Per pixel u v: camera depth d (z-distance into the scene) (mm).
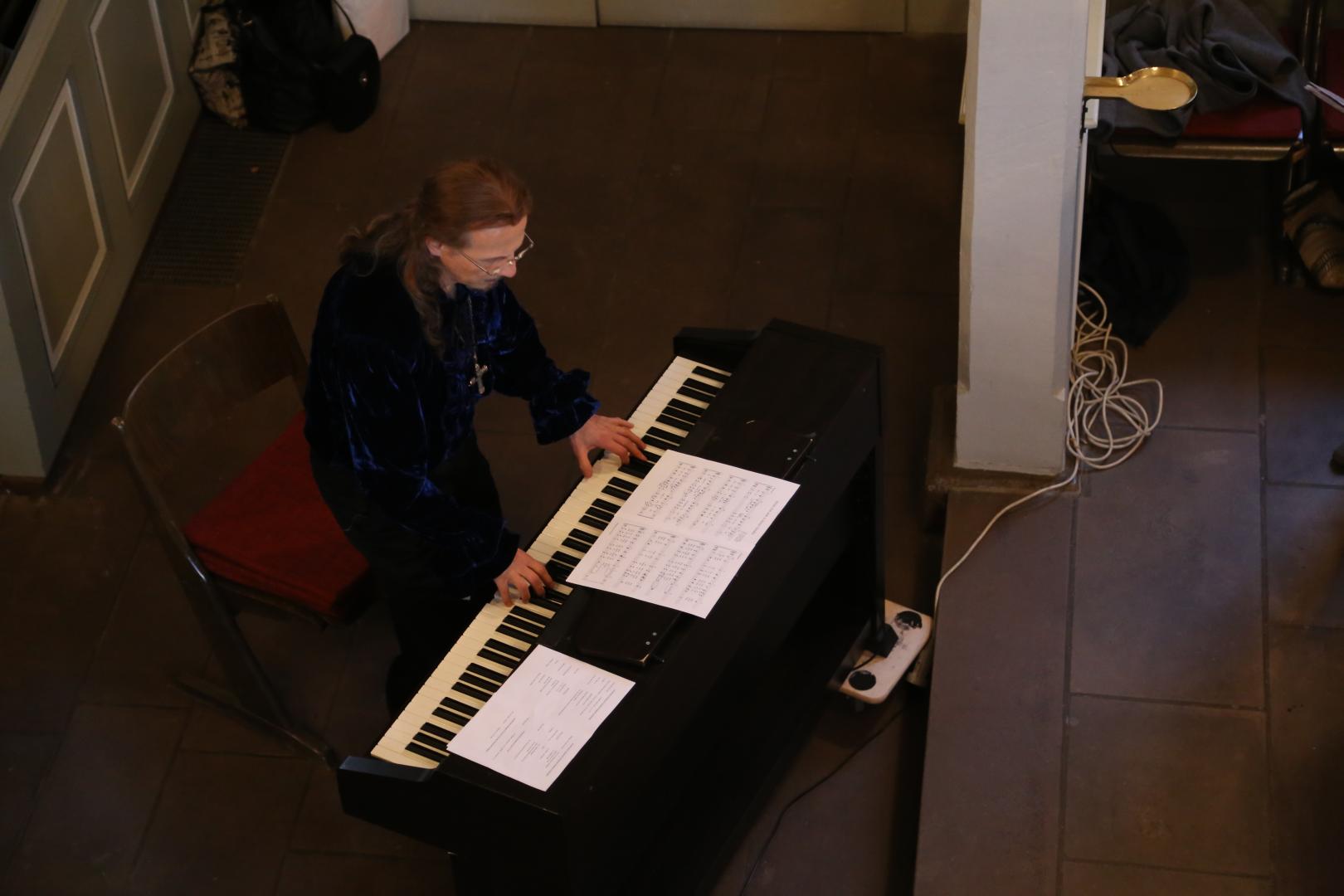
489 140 5113
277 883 3525
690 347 3264
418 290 2686
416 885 3496
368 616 3996
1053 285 3455
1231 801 3307
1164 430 4012
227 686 3865
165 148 5023
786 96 5141
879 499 3385
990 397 3729
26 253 4207
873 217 4762
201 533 3438
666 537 2877
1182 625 3604
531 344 3137
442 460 3062
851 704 3699
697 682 2812
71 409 4453
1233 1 4180
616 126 5113
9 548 4191
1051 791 3361
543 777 2564
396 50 5445
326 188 5023
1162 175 4656
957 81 5113
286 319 3498
